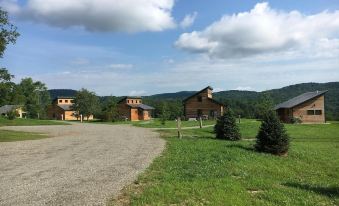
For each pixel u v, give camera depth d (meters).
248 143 28.92
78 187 12.95
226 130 32.16
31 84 105.00
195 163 18.16
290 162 22.05
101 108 95.12
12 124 65.12
